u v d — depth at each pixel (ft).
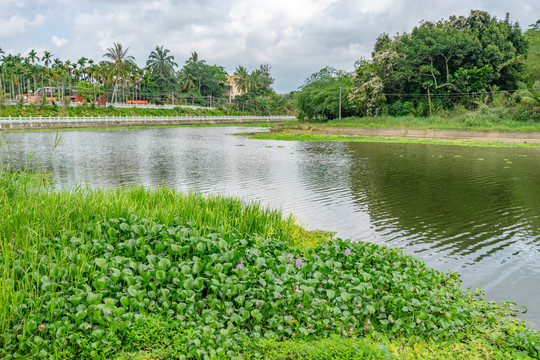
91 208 18.78
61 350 10.81
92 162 57.41
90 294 12.10
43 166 52.54
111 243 16.30
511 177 45.55
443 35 118.11
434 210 30.76
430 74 120.26
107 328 11.41
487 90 119.75
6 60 205.87
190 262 14.93
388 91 130.93
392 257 19.02
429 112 120.37
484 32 120.57
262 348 11.55
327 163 57.47
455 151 74.64
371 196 35.63
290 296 13.38
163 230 17.44
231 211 22.79
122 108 198.59
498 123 102.27
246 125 207.62
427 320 13.52
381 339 12.50
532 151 74.69
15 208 17.39
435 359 11.68
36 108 164.96
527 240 23.99
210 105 271.49
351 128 116.26
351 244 19.51
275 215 24.06
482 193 36.88
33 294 12.26
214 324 12.15
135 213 19.95
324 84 158.20
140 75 228.63
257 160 60.75
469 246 22.99
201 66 288.30
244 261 15.92
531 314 15.38
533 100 100.12
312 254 18.37
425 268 18.53
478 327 13.80
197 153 70.54
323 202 33.32
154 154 68.54
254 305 13.37
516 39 126.21
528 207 31.60
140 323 11.79
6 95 165.48
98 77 205.46
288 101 317.22
